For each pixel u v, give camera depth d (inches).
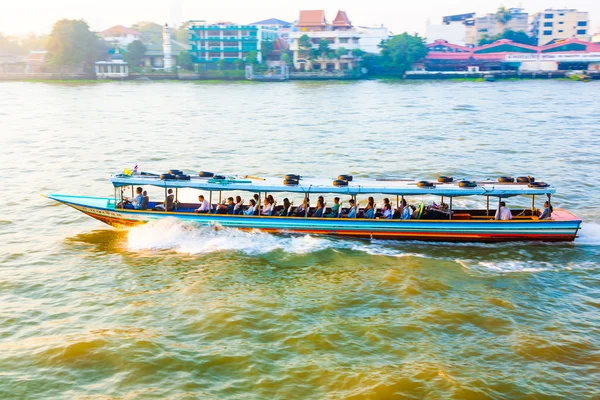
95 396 510.0
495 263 780.0
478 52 5039.4
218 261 781.3
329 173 1326.3
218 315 637.3
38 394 512.4
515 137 1813.5
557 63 4926.2
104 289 708.0
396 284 714.2
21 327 620.4
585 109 2539.4
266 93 3563.0
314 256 796.6
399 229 840.9
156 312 649.0
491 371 542.9
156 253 808.9
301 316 639.1
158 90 3816.4
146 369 544.1
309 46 4795.8
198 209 871.7
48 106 2768.2
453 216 861.8
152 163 1434.5
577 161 1437.0
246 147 1657.2
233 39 4904.0
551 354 568.1
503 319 634.2
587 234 886.4
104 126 2082.9
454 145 1683.1
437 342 589.9
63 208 1043.3
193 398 505.4
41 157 1505.9
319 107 2741.1
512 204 1049.5
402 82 4544.8
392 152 1579.7
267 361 558.9
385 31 5506.9
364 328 613.3
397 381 524.1
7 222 965.8
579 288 712.4
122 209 866.8
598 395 510.6
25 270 765.9
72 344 577.0
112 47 5251.0
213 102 3004.4
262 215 853.2
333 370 543.2
